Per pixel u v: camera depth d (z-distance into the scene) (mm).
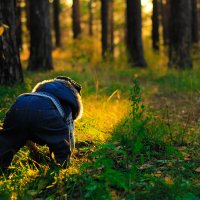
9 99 8500
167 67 20359
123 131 6750
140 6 23891
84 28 50750
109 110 8609
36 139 5148
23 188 4945
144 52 25531
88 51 26656
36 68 17969
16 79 10141
